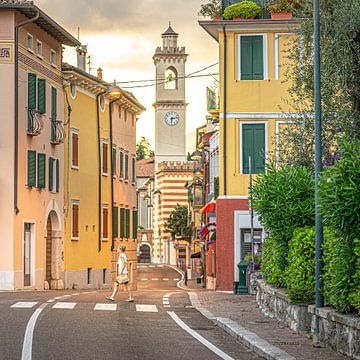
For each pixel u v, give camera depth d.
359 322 12.99
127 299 29.62
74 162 50.66
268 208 20.25
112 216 58.91
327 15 18.72
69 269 49.78
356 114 18.41
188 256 94.81
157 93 122.50
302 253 17.75
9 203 41.00
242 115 39.66
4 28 41.03
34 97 43.06
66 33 46.34
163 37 123.88
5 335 17.45
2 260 40.84
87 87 52.88
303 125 22.61
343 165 13.27
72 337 17.33
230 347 16.38
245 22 39.16
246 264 34.38
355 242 13.56
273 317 20.73
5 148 41.00
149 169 149.25
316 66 16.50
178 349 15.92
